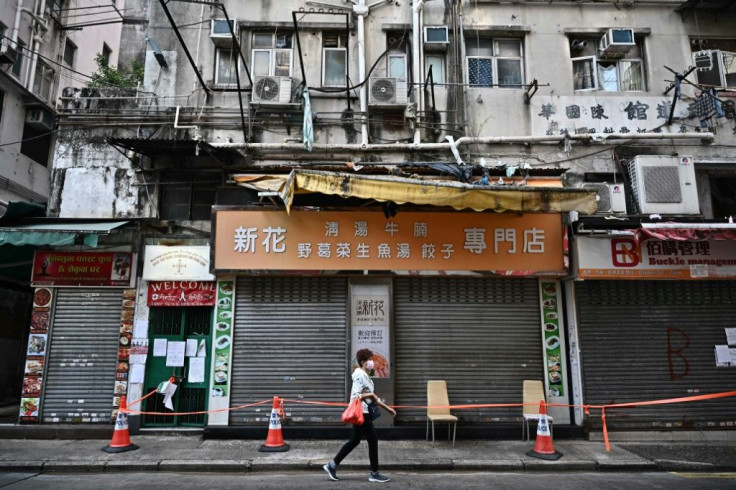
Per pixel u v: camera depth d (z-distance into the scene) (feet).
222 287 29.35
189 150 29.12
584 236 28.25
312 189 25.05
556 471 22.56
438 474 21.80
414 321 29.14
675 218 29.99
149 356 29.14
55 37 52.70
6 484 20.06
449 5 34.01
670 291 29.32
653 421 27.86
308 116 30.96
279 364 28.66
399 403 28.22
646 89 33.86
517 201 25.20
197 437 27.63
